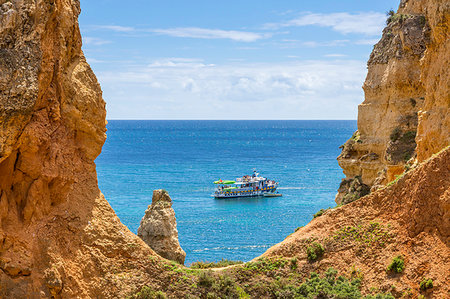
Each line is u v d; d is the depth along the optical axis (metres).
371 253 34.88
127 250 34.31
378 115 54.44
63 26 32.81
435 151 39.12
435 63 40.69
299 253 37.25
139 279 33.88
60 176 32.53
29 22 30.14
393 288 32.28
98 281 32.44
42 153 31.75
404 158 48.91
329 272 35.28
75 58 34.53
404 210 34.91
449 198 32.09
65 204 32.94
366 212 37.12
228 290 35.00
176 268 35.59
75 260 32.12
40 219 31.59
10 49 29.58
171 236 40.81
